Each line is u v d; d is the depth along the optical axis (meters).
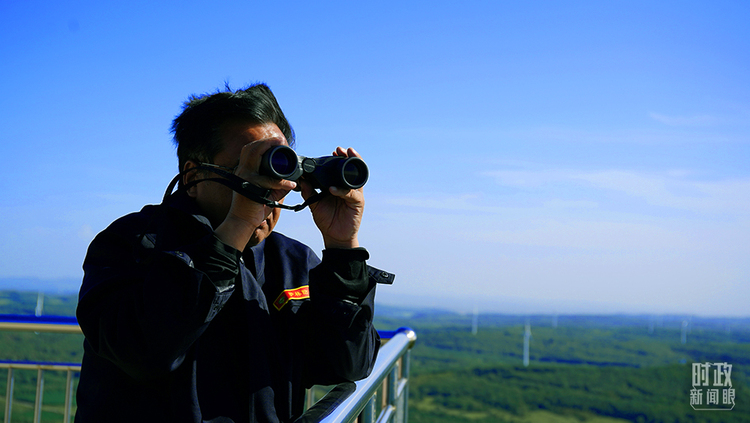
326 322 1.18
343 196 1.18
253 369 1.06
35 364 2.73
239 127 1.11
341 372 1.24
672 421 65.75
